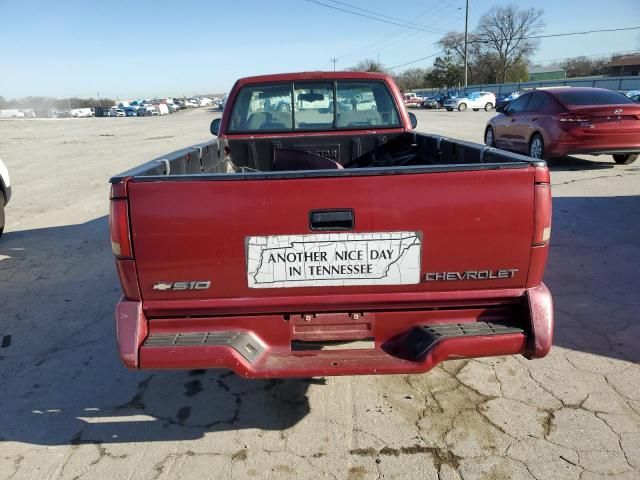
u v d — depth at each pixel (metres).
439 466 2.46
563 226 6.28
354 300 2.36
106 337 3.88
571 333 3.69
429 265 2.30
